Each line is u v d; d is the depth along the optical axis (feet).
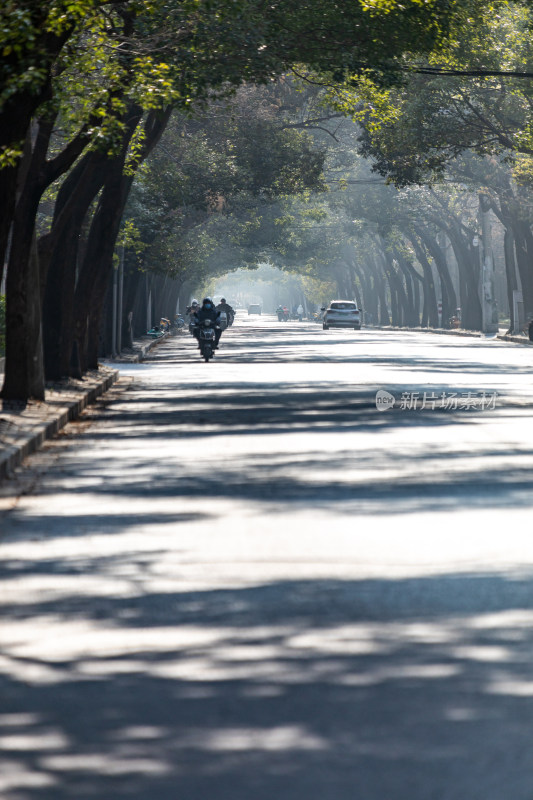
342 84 368.89
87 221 440.45
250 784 49.14
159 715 58.03
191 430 199.62
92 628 75.10
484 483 135.23
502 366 369.91
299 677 64.18
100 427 208.33
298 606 80.38
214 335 424.05
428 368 360.89
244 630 74.33
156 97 209.15
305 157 560.20
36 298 231.91
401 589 85.10
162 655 68.85
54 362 282.15
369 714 57.82
